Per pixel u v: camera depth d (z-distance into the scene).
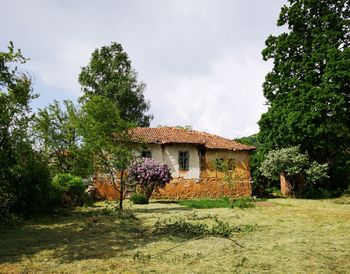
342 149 29.52
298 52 30.06
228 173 27.23
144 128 30.19
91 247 8.48
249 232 10.51
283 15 31.00
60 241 9.26
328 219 13.40
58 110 21.80
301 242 8.95
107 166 17.47
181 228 10.71
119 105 41.41
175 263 6.98
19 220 12.95
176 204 21.64
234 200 22.81
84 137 17.23
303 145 28.97
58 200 16.48
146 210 17.44
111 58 43.78
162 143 27.17
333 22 28.70
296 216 14.40
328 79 26.80
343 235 9.98
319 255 7.57
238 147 29.05
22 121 12.27
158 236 9.86
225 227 10.77
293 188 27.98
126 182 22.42
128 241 9.22
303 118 27.06
